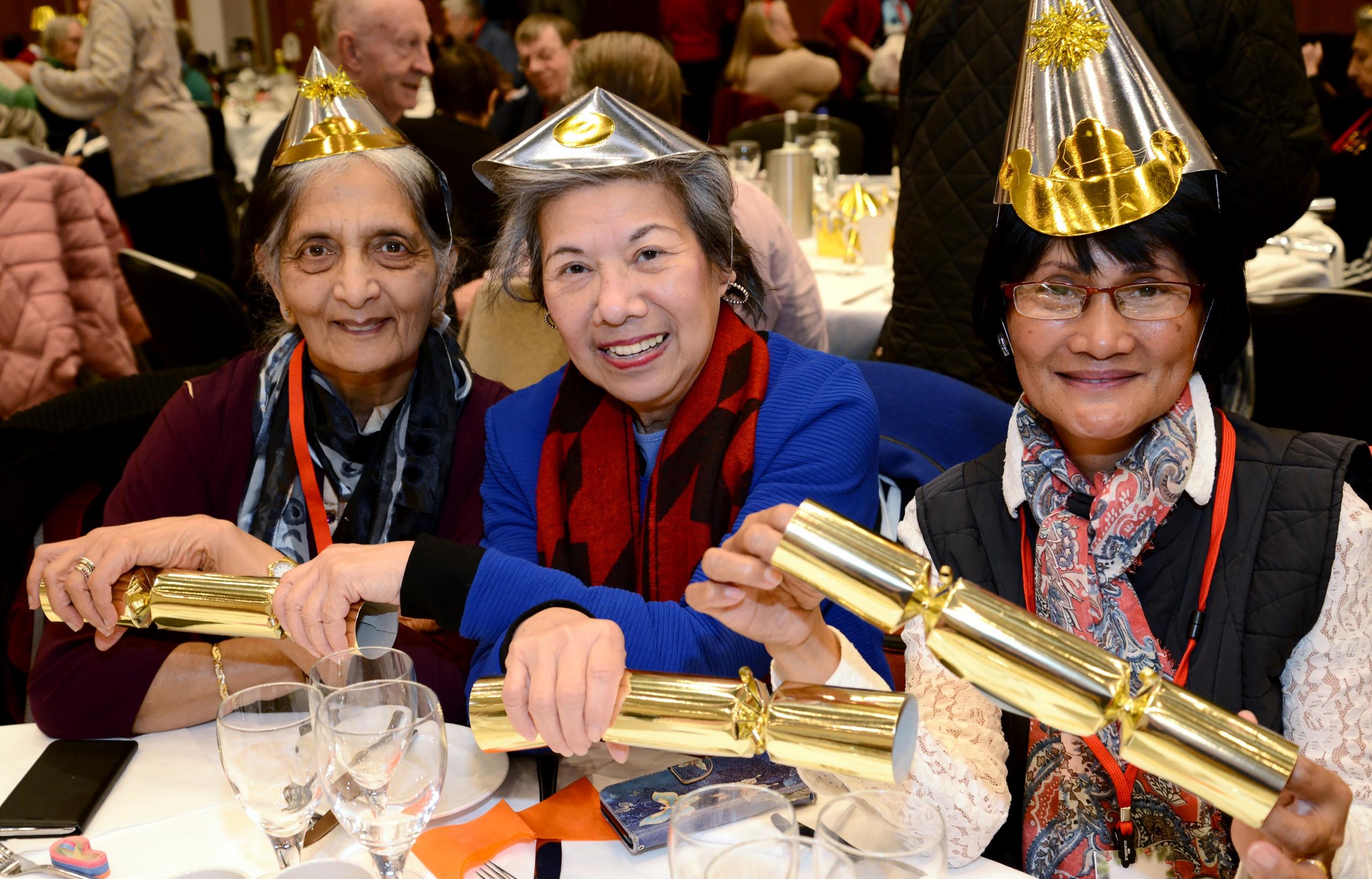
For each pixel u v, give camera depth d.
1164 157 1.07
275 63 10.59
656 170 1.28
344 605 1.19
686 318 1.32
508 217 1.37
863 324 2.97
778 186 3.82
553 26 4.93
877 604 0.79
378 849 0.89
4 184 3.20
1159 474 1.13
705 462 1.35
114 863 1.01
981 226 2.40
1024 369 1.17
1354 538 1.09
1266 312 2.41
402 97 3.30
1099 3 1.09
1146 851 1.13
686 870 0.78
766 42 6.29
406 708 0.94
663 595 1.37
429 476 1.58
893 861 0.77
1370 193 3.84
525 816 1.06
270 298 1.73
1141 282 1.10
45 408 1.82
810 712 0.84
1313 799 0.84
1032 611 1.21
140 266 2.98
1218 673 1.11
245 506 1.59
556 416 1.50
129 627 1.26
